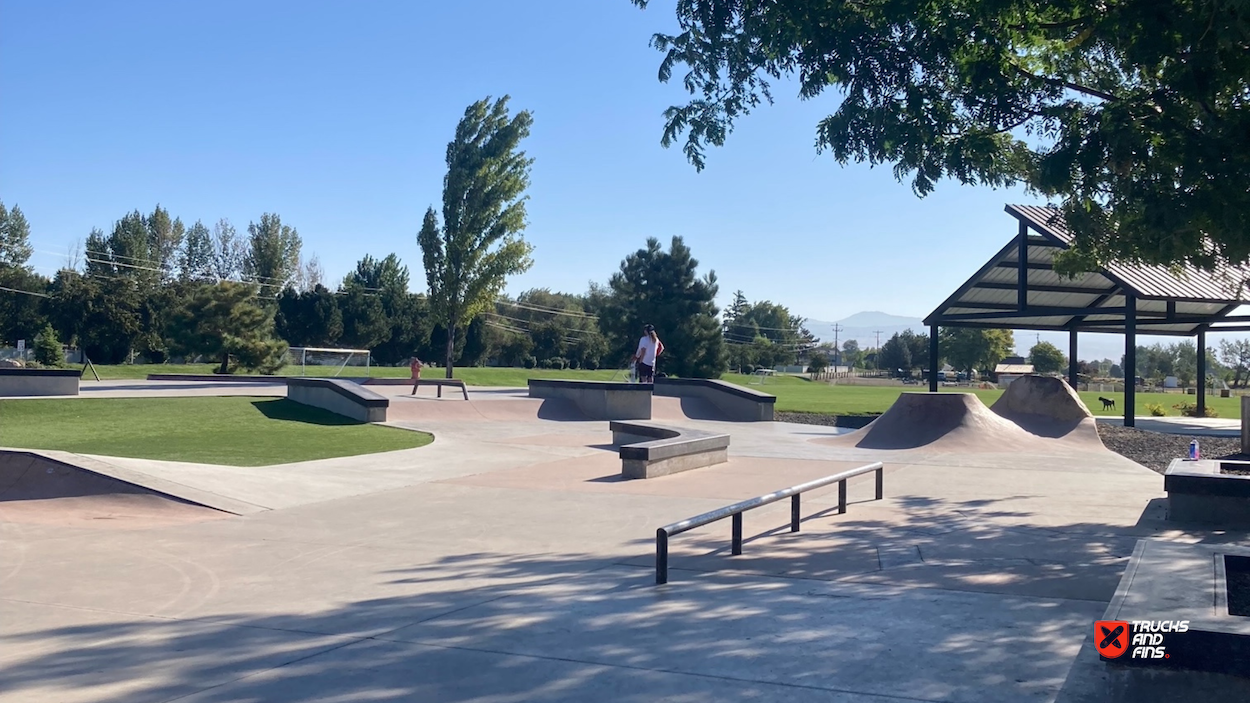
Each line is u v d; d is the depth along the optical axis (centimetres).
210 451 1512
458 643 584
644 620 634
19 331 5766
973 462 1565
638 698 483
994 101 966
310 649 573
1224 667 411
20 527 965
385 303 6712
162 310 5462
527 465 1473
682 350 4381
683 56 1015
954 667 526
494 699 483
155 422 1833
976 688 491
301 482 1259
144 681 514
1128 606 451
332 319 6188
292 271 9238
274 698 486
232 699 485
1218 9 749
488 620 638
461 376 4897
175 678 519
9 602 686
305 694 492
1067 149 914
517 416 2312
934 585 725
